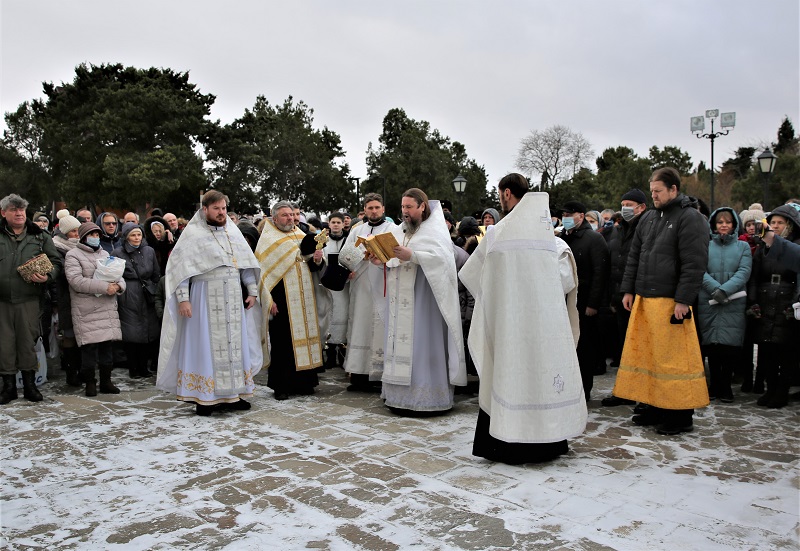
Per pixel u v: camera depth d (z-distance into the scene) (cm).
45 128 4156
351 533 319
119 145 3938
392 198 4525
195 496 371
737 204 3619
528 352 413
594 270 604
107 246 791
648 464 422
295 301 644
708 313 609
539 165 4888
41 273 615
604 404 600
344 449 457
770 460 429
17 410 588
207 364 559
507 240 420
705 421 536
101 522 337
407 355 556
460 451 453
